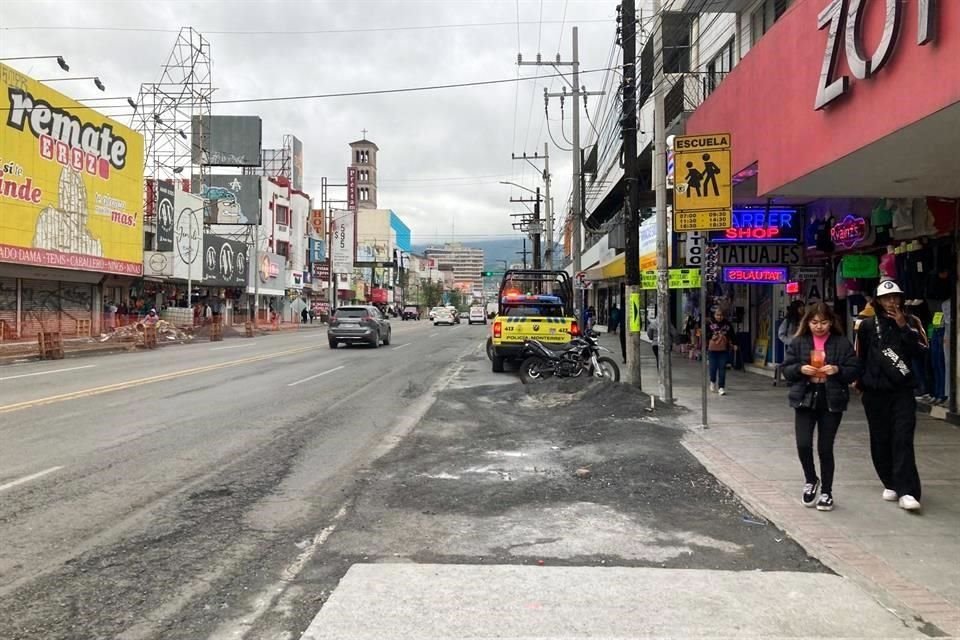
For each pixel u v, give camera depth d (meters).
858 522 5.73
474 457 8.40
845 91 7.12
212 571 4.82
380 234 112.75
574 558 5.02
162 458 8.16
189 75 44.59
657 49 14.01
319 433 9.80
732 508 6.29
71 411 11.34
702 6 16.62
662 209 11.94
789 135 8.77
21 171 24.98
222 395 13.40
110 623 4.04
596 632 3.79
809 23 8.18
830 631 3.83
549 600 4.21
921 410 10.49
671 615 4.01
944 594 4.35
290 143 67.88
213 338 34.56
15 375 16.81
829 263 14.03
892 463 6.25
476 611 4.06
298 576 4.73
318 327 54.56
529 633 3.78
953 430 9.23
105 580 4.67
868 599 4.26
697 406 11.70
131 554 5.14
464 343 31.58
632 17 12.66
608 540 5.43
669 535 5.55
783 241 14.46
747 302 17.62
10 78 24.33
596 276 37.78
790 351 6.24
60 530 5.66
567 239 65.75
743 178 11.91
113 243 31.12
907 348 6.08
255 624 4.02
